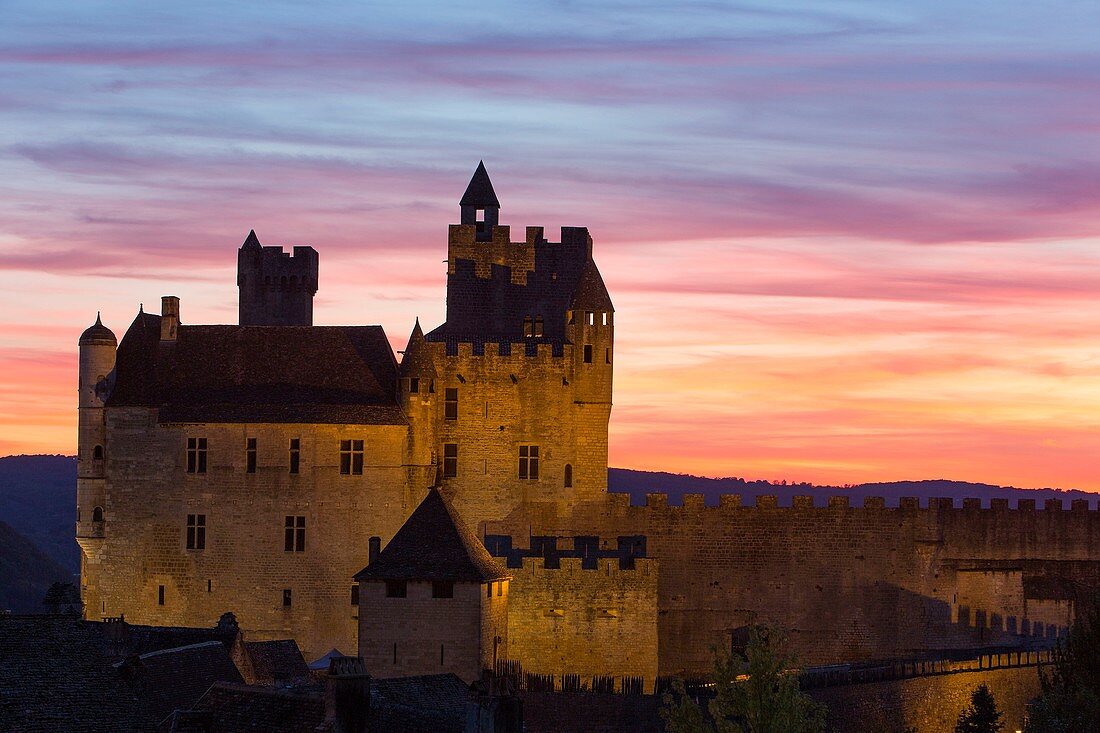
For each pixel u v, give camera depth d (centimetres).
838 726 14275
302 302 18512
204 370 15488
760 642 9744
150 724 8431
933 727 15075
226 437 15162
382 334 15775
